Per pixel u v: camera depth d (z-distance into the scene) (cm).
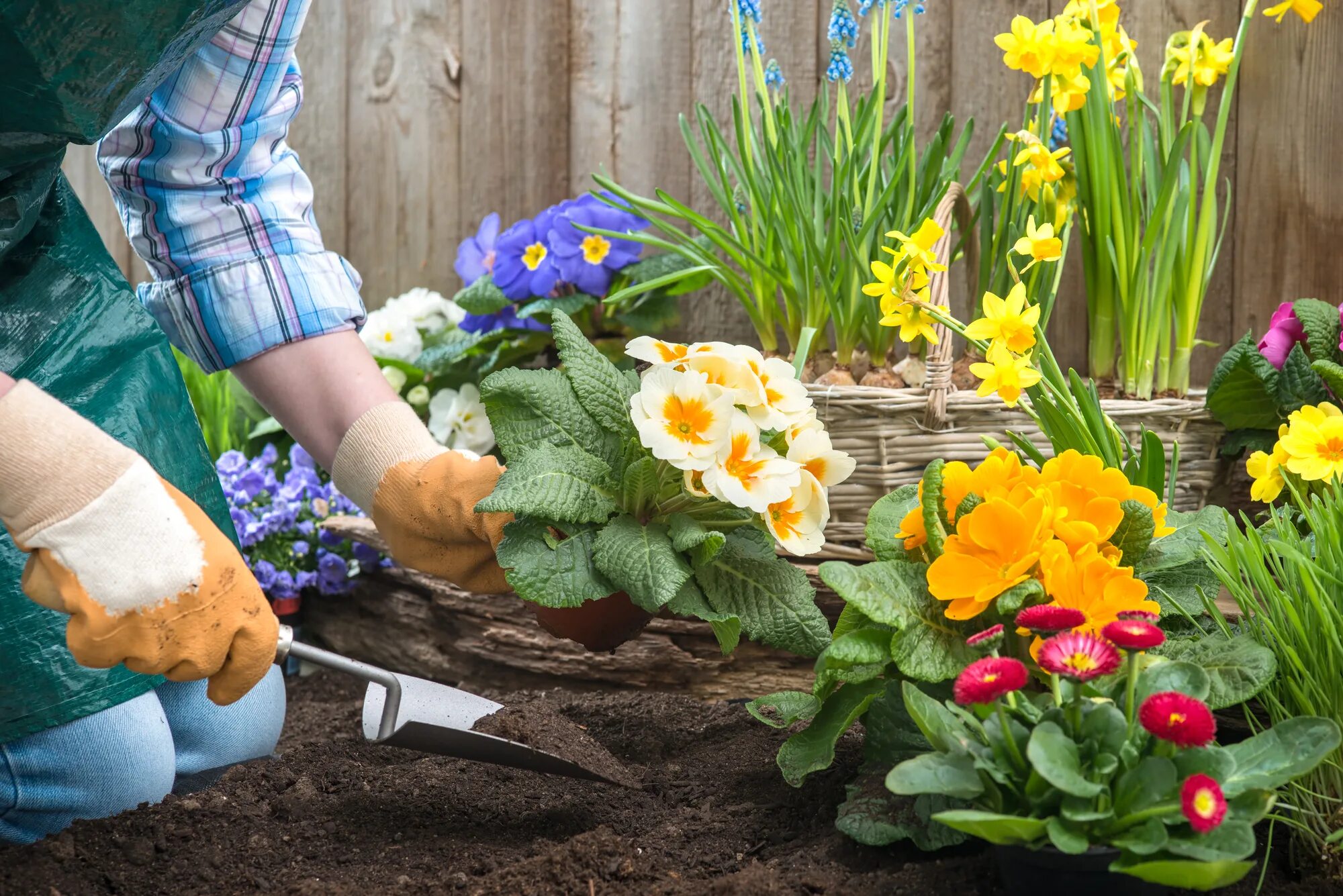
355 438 134
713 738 148
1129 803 86
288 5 136
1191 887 87
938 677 99
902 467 161
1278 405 154
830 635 115
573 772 126
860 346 190
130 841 113
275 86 142
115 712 125
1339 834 96
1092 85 164
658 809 125
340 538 212
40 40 108
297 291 140
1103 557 100
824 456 117
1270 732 90
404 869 110
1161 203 165
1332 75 190
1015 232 171
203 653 98
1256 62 195
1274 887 100
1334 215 193
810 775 126
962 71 210
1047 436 140
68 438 91
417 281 252
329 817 121
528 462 112
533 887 103
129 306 136
